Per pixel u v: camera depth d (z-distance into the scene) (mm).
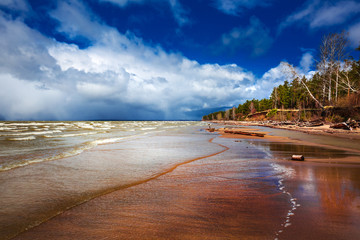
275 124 49500
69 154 9164
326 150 10516
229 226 2768
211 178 5359
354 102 33500
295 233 2539
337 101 36562
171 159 8164
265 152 9992
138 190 4406
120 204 3621
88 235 2598
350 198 3744
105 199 3873
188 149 11039
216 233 2590
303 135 20797
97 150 10445
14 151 9859
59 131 26094
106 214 3211
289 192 4137
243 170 6238
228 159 8164
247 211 3254
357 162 7340
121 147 11695
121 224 2875
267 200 3719
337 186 4492
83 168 6551
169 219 3012
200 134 23391
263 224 2803
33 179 5250
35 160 7734
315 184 4660
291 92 91625
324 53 35844
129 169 6441
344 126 23156
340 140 15367
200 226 2783
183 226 2789
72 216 3148
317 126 31453
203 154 9422
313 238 2412
